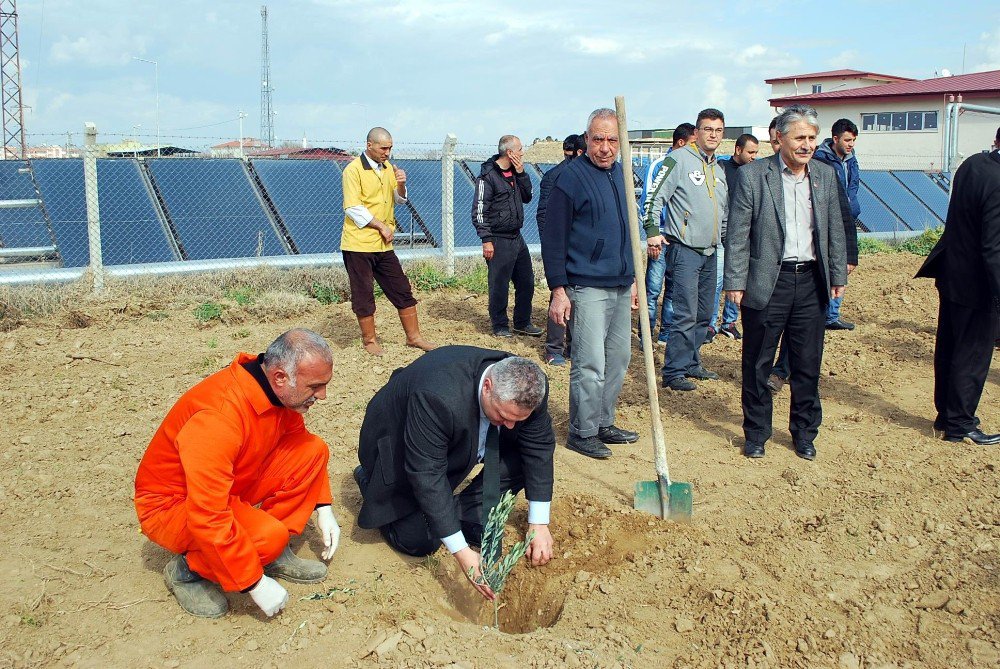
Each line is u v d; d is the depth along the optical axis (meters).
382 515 4.23
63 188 9.68
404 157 12.23
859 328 9.44
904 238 15.61
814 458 5.75
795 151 5.30
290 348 3.51
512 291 10.72
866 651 3.73
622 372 5.83
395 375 4.21
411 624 3.67
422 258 10.73
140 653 3.51
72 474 5.17
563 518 4.78
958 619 3.96
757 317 5.54
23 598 3.83
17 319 8.16
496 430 4.05
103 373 7.03
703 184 6.91
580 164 5.43
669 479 5.10
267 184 10.84
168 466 3.62
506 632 4.25
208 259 9.58
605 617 3.90
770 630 3.80
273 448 3.80
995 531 4.75
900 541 4.65
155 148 12.45
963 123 31.05
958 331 5.90
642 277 4.74
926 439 6.12
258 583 3.60
